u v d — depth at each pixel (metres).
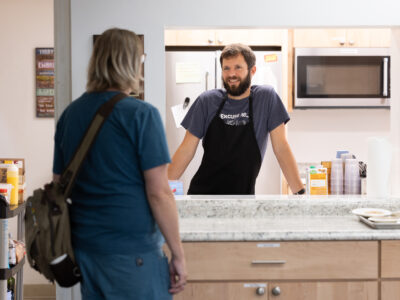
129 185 1.50
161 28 2.56
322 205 2.40
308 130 4.41
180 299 1.98
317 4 2.58
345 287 1.99
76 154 1.50
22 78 4.08
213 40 3.85
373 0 2.59
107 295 1.49
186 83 3.75
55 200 1.49
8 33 4.05
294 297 1.99
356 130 4.43
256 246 1.98
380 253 1.99
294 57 3.91
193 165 3.79
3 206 2.58
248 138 2.69
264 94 2.68
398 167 2.68
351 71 3.95
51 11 4.06
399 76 2.68
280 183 3.88
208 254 1.98
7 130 4.09
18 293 3.03
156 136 1.48
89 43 2.55
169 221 1.51
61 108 2.61
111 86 1.53
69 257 1.50
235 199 2.38
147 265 1.51
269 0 2.57
